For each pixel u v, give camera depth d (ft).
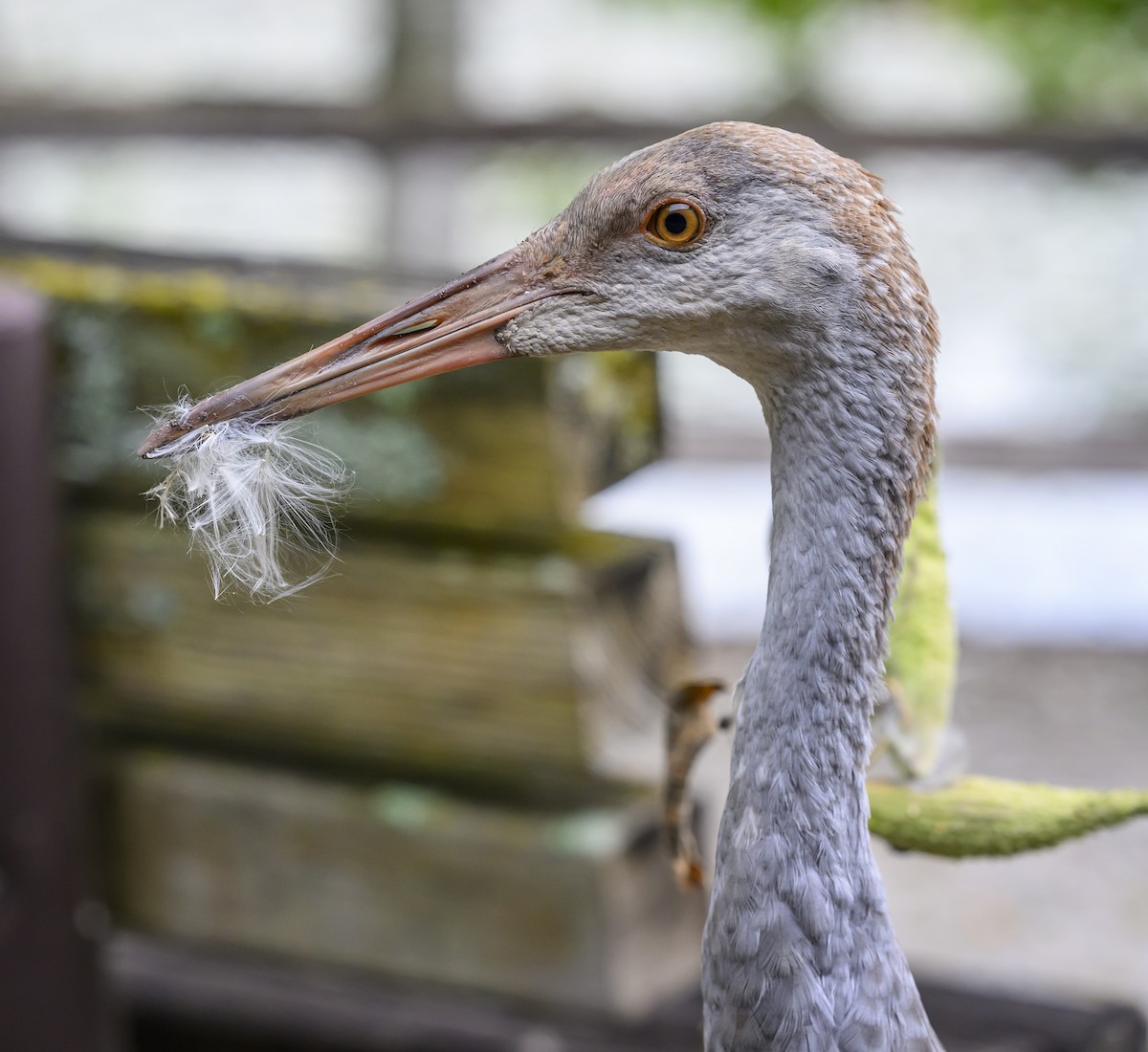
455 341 8.16
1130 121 34.06
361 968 12.73
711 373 34.58
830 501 7.67
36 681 12.03
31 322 11.66
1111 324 34.17
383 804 12.40
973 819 8.30
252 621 12.23
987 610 26.35
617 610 11.79
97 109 32.94
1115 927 19.53
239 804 12.77
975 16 40.98
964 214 38.68
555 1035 12.87
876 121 33.68
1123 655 25.41
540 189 39.58
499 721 11.69
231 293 11.79
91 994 12.83
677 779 8.96
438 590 11.60
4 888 12.07
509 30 46.44
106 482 12.50
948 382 32.48
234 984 14.19
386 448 11.57
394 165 32.32
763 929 7.60
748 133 7.63
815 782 7.64
